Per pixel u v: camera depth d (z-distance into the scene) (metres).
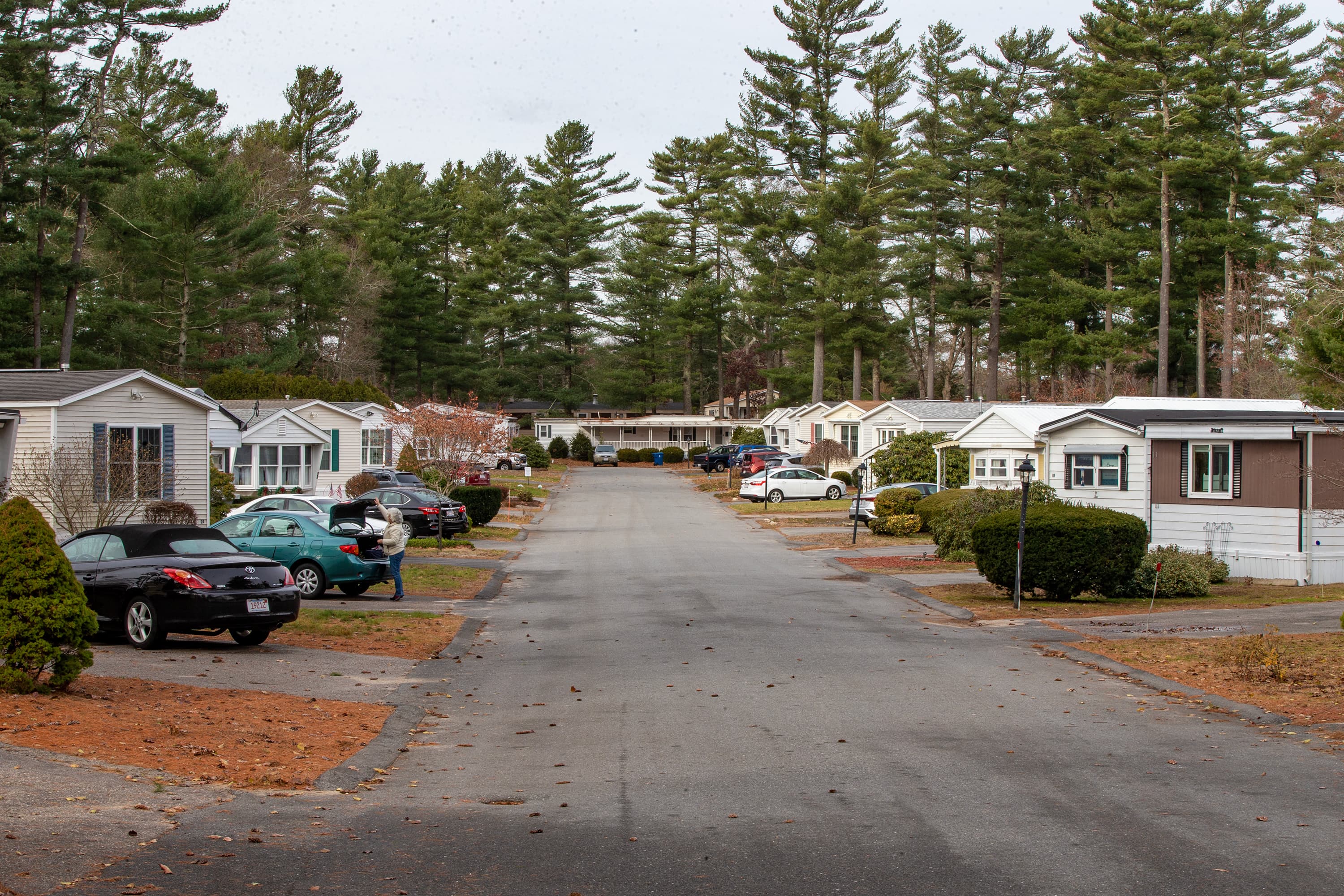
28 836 6.31
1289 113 54.84
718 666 13.93
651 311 95.00
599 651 15.27
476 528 37.25
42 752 8.21
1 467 23.27
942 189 71.12
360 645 15.18
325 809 7.47
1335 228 41.88
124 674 11.90
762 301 74.25
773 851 6.54
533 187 92.25
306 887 5.79
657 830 7.01
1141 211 56.00
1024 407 36.44
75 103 46.47
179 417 25.56
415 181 89.75
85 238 55.16
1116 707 11.25
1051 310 68.62
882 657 14.59
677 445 95.56
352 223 80.19
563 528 39.91
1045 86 69.75
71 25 44.91
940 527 28.91
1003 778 8.36
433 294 85.44
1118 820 7.20
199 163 55.09
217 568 13.84
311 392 52.66
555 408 100.62
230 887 5.73
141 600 13.79
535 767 8.90
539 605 20.62
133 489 23.09
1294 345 33.06
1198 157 52.16
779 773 8.59
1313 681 12.33
